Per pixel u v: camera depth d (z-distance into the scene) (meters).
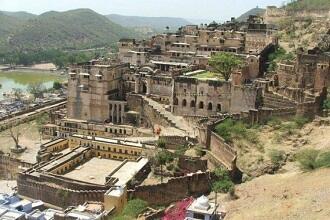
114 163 164.88
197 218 100.56
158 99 199.38
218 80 177.50
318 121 144.88
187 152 148.62
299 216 91.88
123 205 125.94
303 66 166.00
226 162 136.25
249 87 166.62
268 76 182.75
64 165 156.38
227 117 157.38
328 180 104.81
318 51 176.00
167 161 145.62
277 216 95.19
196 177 127.19
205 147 149.12
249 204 107.81
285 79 172.88
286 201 101.50
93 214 117.88
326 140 135.12
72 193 136.75
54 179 143.38
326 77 159.25
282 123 148.62
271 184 116.81
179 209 115.50
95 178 148.75
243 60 198.38
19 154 191.38
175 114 186.12
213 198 119.06
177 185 127.75
